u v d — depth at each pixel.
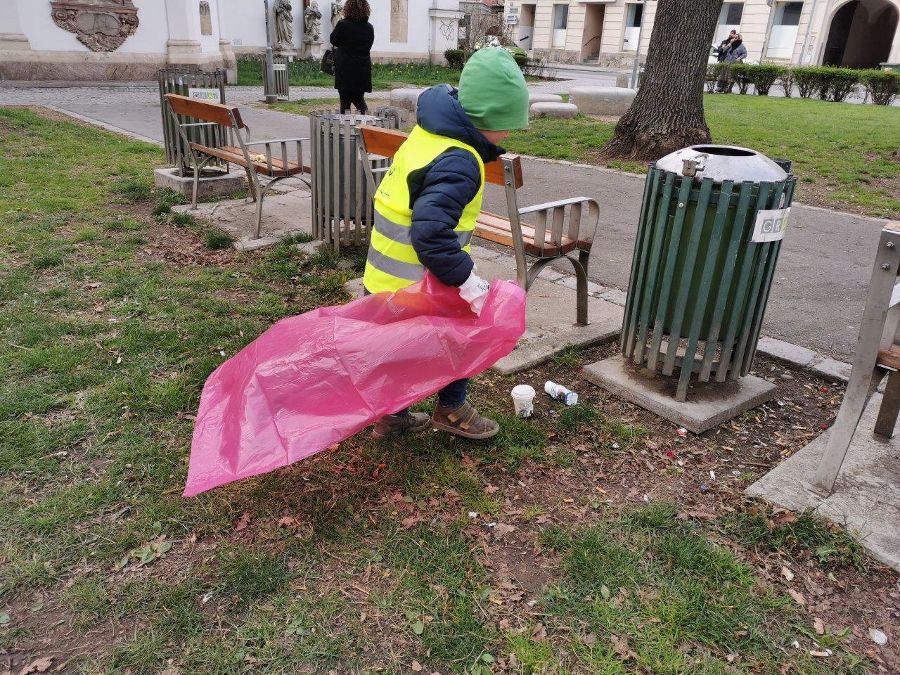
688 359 3.28
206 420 2.64
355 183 5.15
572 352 3.97
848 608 2.29
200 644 2.08
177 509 2.61
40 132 10.09
